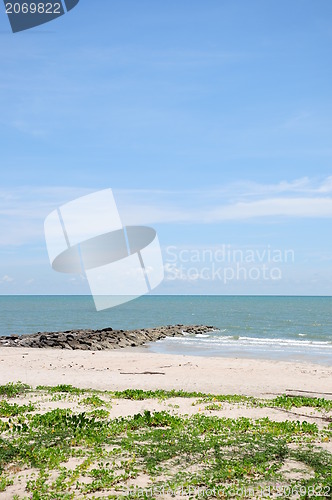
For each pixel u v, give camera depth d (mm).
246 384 19891
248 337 51156
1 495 7621
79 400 15414
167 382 20344
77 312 112812
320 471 8539
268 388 19016
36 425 11781
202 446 9930
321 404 14875
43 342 39906
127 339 45219
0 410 13438
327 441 10648
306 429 11508
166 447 9875
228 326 66938
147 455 9469
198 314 102000
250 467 8750
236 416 13219
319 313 101375
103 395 16641
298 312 106312
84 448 10094
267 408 14453
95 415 12906
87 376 21875
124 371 23734
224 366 25547
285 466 8969
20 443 10180
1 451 9586
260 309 125000
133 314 104000
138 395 16016
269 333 56062
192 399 15906
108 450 9922
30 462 9180
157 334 51969
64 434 10938
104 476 8320
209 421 12172
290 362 28266
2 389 16984
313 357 33594
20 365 25766
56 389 17484
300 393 18094
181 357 30094
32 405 14359
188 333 56406
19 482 8180
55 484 7957
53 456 9344
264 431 11273
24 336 46250
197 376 22078
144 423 12039
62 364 26328
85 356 30344
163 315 98688
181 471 8617
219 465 8875
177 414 13430
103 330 50969
